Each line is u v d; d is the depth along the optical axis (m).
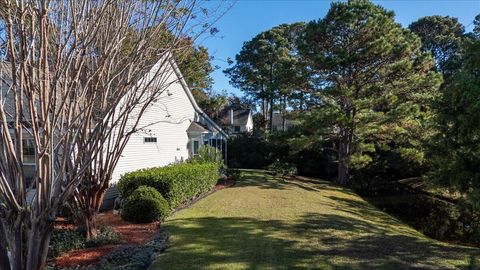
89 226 6.47
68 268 5.10
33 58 3.10
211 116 30.97
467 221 12.19
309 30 16.31
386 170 20.38
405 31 16.55
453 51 29.31
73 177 3.71
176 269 5.34
